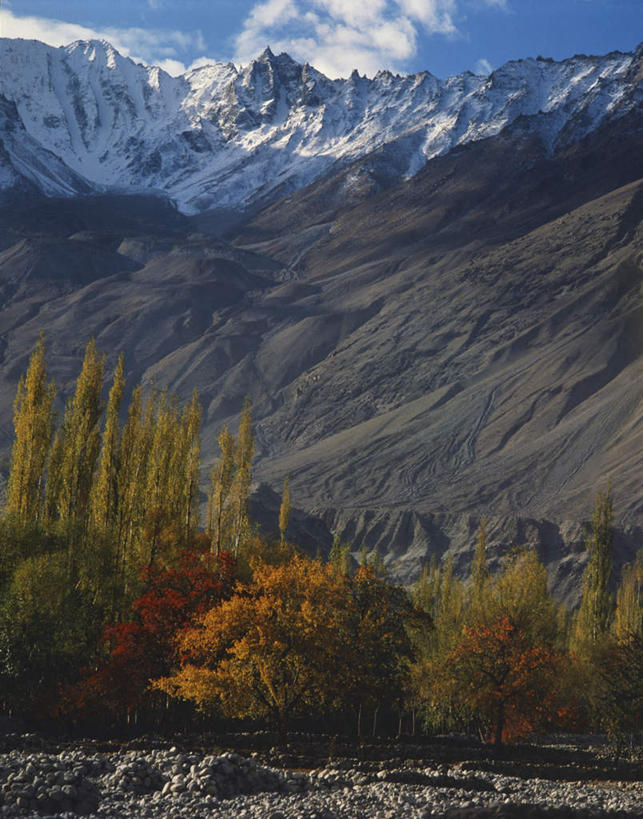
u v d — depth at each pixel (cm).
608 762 11000
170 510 13950
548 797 6806
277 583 10238
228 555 12781
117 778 5778
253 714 10362
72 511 12938
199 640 10394
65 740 9369
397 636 12494
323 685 10375
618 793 7575
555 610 17288
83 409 13050
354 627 11769
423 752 10506
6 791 5178
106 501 12962
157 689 11331
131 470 13175
